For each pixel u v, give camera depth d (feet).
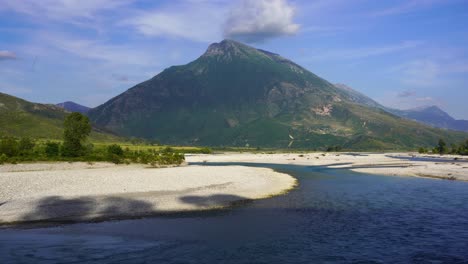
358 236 116.47
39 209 140.56
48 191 171.32
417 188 228.22
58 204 148.46
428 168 358.23
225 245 106.11
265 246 105.60
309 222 134.82
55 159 337.31
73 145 378.53
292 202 174.70
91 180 207.31
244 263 92.12
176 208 152.56
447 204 172.24
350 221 136.56
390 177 298.56
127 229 121.49
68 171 285.64
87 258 94.07
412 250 103.14
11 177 208.13
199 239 111.65
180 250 101.19
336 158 645.92
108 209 145.38
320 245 107.24
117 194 171.42
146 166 359.46
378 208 161.89
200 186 203.10
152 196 170.30
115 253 98.07
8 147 336.90
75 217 133.90
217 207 158.71
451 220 138.82
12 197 156.76
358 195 198.49
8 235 113.09
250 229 123.65
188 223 130.72
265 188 214.90
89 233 116.37
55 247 102.37
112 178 217.56
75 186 186.29
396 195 199.31
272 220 137.18
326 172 349.61
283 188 221.25
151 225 126.93
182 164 404.36
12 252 97.96
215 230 122.11
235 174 270.46
